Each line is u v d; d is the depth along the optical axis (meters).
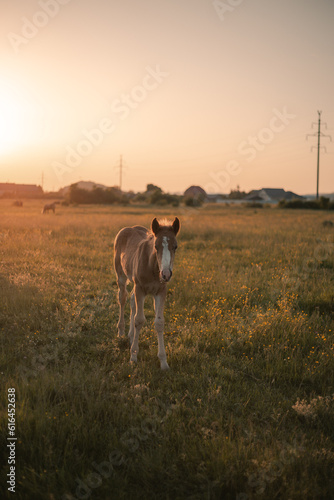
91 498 2.57
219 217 30.05
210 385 4.05
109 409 3.46
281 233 17.14
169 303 6.88
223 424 3.44
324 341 5.19
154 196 64.00
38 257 10.12
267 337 5.35
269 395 3.96
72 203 62.25
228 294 7.35
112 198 66.81
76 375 3.93
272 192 89.75
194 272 9.07
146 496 2.64
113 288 7.79
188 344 5.14
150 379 4.21
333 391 4.13
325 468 2.90
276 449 3.03
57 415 3.30
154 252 4.46
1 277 7.72
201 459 2.91
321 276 9.02
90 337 5.36
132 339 5.21
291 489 2.63
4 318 5.63
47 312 6.01
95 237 14.83
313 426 3.56
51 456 2.83
